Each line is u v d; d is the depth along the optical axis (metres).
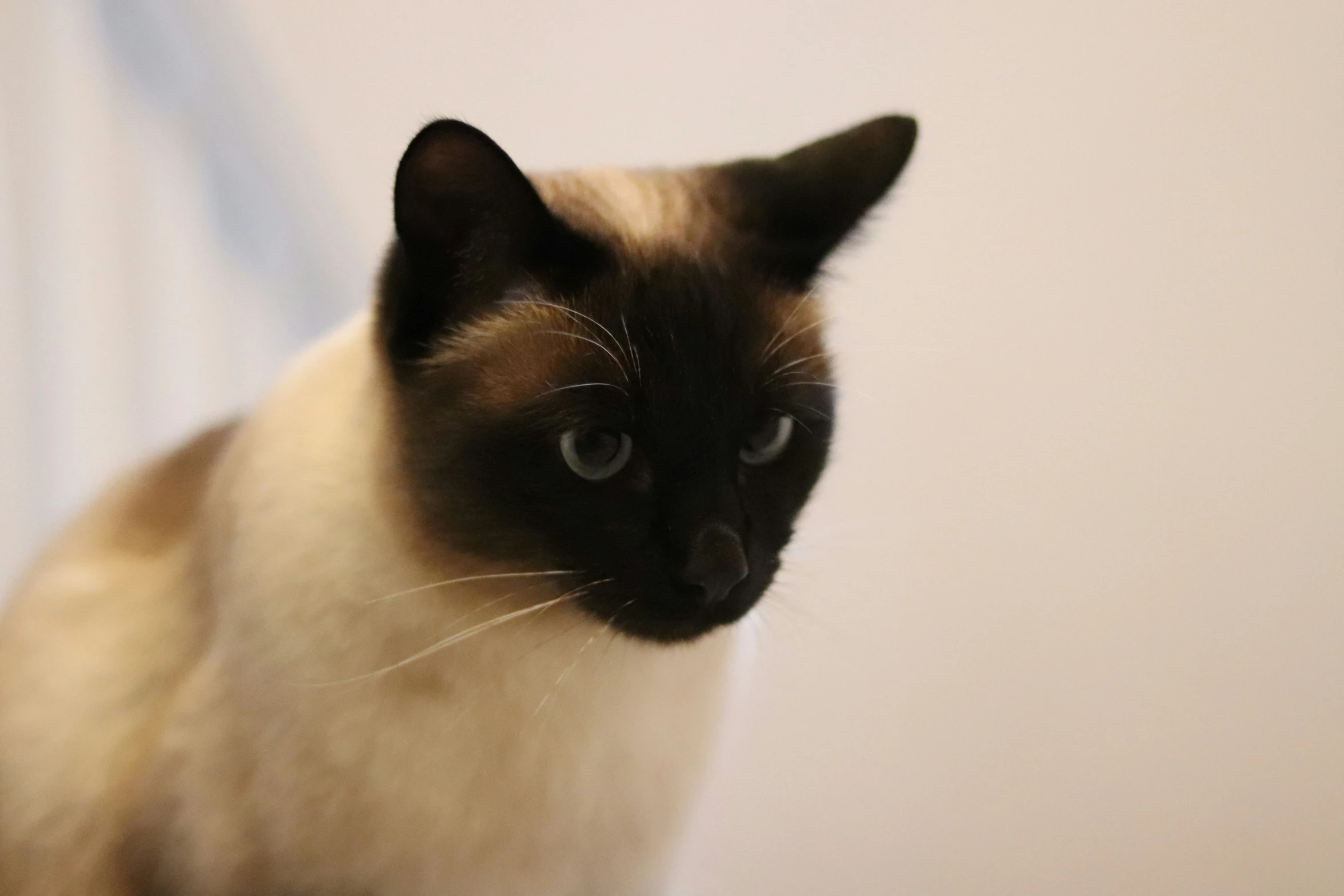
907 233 0.65
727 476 0.44
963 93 0.64
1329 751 0.64
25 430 0.58
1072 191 0.64
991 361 0.65
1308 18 0.61
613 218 0.45
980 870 0.67
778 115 0.66
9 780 0.47
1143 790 0.65
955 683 0.66
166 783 0.44
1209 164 0.63
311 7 0.67
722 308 0.44
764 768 0.67
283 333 0.71
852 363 0.62
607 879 0.48
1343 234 0.62
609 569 0.44
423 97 0.68
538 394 0.43
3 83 0.57
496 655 0.44
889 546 0.66
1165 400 0.64
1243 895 0.65
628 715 0.46
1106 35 0.63
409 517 0.43
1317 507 0.63
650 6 0.66
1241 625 0.64
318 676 0.43
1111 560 0.65
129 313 0.62
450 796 0.44
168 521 0.49
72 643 0.47
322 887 0.44
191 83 0.66
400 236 0.43
